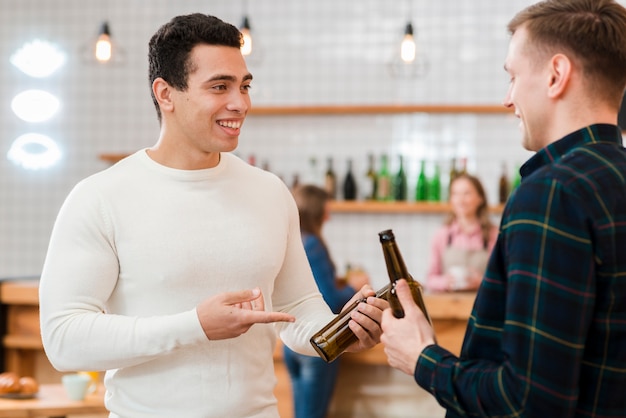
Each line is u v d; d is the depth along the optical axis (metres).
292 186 7.39
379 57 7.33
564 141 1.73
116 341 2.07
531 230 1.61
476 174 7.22
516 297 1.61
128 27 7.59
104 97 7.62
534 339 1.57
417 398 5.23
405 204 6.97
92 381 3.89
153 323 2.06
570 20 1.71
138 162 2.27
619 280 1.63
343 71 7.38
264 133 7.48
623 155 1.72
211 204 2.25
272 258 2.30
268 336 2.32
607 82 1.72
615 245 1.62
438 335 5.16
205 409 2.19
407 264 7.21
